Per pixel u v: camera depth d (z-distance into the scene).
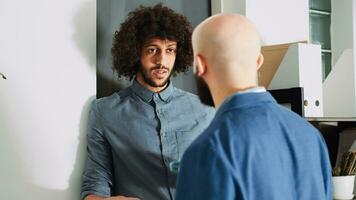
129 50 1.75
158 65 1.75
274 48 2.14
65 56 1.75
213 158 0.91
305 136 1.04
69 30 1.77
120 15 2.05
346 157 2.15
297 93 1.96
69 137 1.75
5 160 1.62
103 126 1.76
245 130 0.95
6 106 1.63
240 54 1.01
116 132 1.75
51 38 1.72
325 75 2.85
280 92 2.03
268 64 2.15
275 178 0.94
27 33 1.68
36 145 1.68
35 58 1.69
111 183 1.77
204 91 1.12
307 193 1.00
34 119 1.68
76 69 1.78
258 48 1.04
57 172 1.72
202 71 1.05
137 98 1.80
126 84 2.04
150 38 1.74
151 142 1.74
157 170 1.73
